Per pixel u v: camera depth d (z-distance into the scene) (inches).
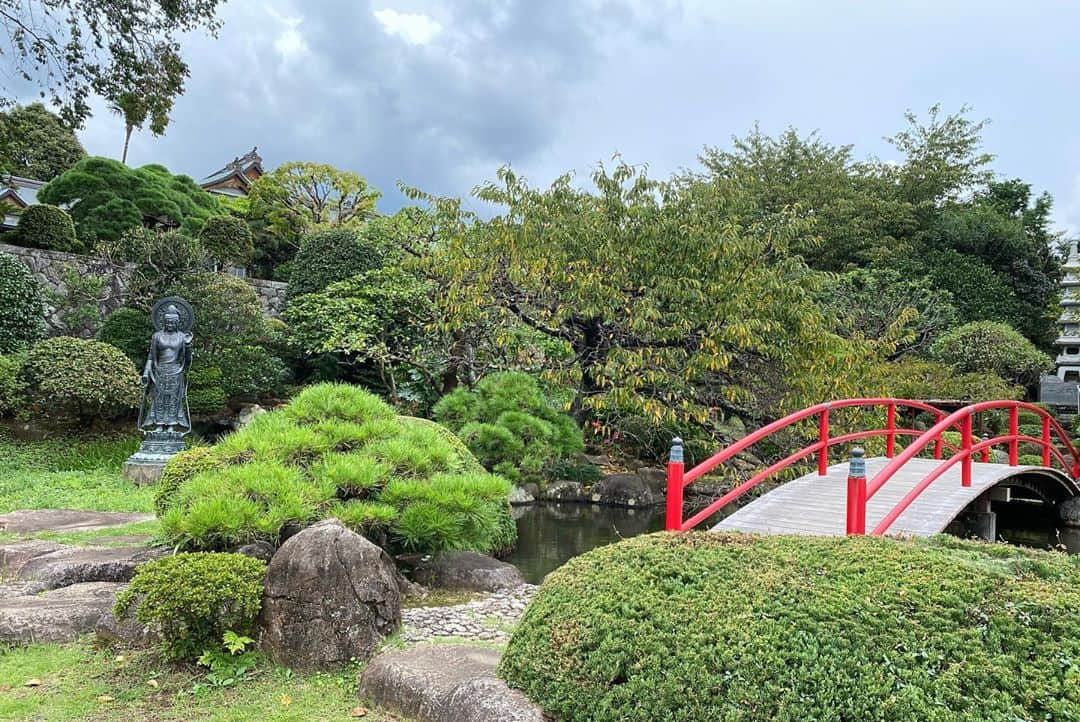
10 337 411.5
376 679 126.8
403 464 215.3
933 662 91.8
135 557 204.1
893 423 289.1
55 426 412.2
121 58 428.8
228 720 120.7
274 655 142.1
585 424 372.2
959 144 837.8
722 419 353.1
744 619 102.5
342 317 438.3
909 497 198.8
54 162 901.8
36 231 490.0
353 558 150.5
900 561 114.2
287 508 179.9
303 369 506.9
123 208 567.5
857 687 90.3
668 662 100.0
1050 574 112.7
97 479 337.4
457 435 306.2
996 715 85.0
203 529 170.6
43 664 141.3
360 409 230.1
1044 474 332.2
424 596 206.5
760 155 833.5
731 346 323.6
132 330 439.8
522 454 308.7
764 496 242.1
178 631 139.3
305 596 143.1
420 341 435.5
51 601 169.6
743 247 317.4
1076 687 86.4
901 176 839.1
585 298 321.1
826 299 545.3
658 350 323.0
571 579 123.3
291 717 121.7
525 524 333.7
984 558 120.6
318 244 511.8
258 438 213.3
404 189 352.5
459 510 204.7
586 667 105.2
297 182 698.8
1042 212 895.7
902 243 757.3
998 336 582.9
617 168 334.6
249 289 462.0
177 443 357.1
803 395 319.0
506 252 333.1
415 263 396.5
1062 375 678.5
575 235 323.9
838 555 118.3
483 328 399.2
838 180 792.3
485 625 180.1
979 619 97.0
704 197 346.9
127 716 121.7
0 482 321.1
